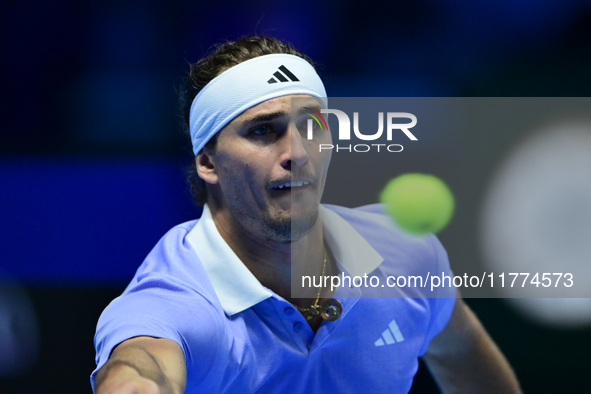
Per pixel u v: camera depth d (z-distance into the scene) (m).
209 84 4.96
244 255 5.00
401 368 5.37
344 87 16.81
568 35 16.27
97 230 14.41
